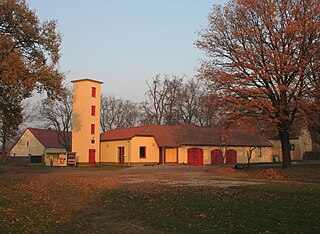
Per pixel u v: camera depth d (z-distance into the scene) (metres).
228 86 27.88
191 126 54.59
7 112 32.41
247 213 11.34
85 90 50.94
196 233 9.18
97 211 12.59
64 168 43.06
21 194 17.12
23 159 64.50
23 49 29.88
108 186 20.69
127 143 48.50
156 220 10.84
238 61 28.11
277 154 61.50
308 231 9.08
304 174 25.52
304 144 66.25
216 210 12.02
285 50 26.78
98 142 51.56
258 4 27.47
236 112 27.61
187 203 13.59
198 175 29.50
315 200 13.54
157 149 49.28
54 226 10.22
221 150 49.12
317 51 25.88
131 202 14.46
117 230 9.71
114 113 80.44
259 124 28.62
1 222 10.68
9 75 24.72
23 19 28.80
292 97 26.67
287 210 11.70
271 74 26.27
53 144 70.50
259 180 23.62
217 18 29.86
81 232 9.51
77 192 18.03
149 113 66.56
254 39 27.55
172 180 24.59
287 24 26.31
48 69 28.22
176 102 66.56
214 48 29.75
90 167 44.81
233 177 26.77
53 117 66.75
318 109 25.33
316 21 26.02
